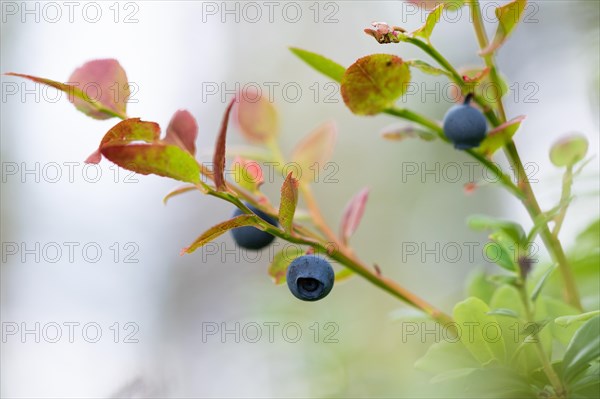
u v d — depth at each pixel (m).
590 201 0.42
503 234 0.37
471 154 0.37
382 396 0.42
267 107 0.40
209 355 0.55
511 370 0.35
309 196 0.39
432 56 0.36
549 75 0.48
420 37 0.36
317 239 0.37
